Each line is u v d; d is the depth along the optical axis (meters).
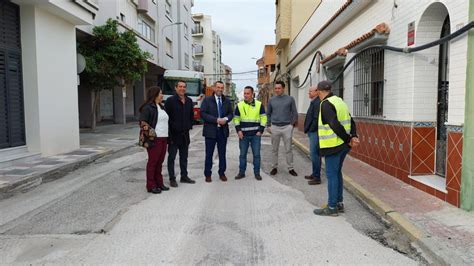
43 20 9.84
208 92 28.34
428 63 6.45
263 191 6.77
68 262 3.83
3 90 8.74
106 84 17.05
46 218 5.22
